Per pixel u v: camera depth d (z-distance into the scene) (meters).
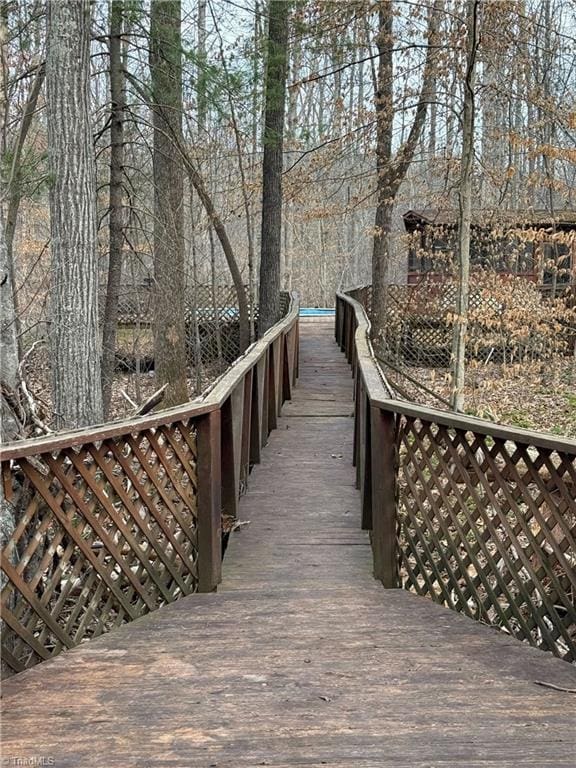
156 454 2.97
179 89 9.20
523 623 2.80
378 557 3.43
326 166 12.27
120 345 13.61
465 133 8.28
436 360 14.74
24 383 4.25
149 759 1.99
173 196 10.25
